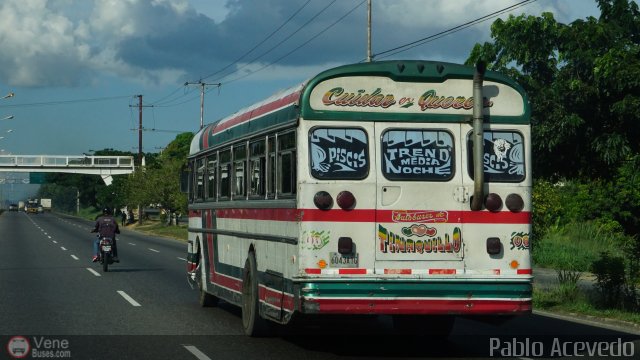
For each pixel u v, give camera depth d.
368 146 10.42
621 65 13.81
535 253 29.23
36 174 156.12
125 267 27.58
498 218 10.55
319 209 10.23
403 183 10.41
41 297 17.95
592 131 14.75
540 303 17.09
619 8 15.03
